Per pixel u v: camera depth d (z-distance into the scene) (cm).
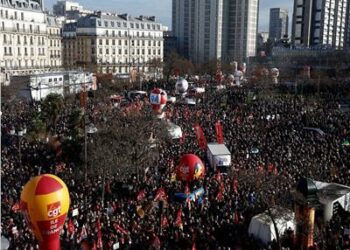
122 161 3838
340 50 17788
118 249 2550
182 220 2878
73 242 2595
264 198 2881
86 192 3438
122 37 16038
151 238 2602
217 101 7981
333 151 4425
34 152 4591
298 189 2775
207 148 4256
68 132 4906
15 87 8519
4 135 5194
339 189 3222
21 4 12575
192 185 3488
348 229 2708
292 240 2691
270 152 4419
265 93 9062
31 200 1778
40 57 13475
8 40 11962
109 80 10594
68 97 8112
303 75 11594
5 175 3697
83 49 15675
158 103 5384
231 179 3594
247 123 5938
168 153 4428
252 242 2672
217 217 2900
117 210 3066
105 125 4753
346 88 10394
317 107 7538
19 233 2592
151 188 3494
